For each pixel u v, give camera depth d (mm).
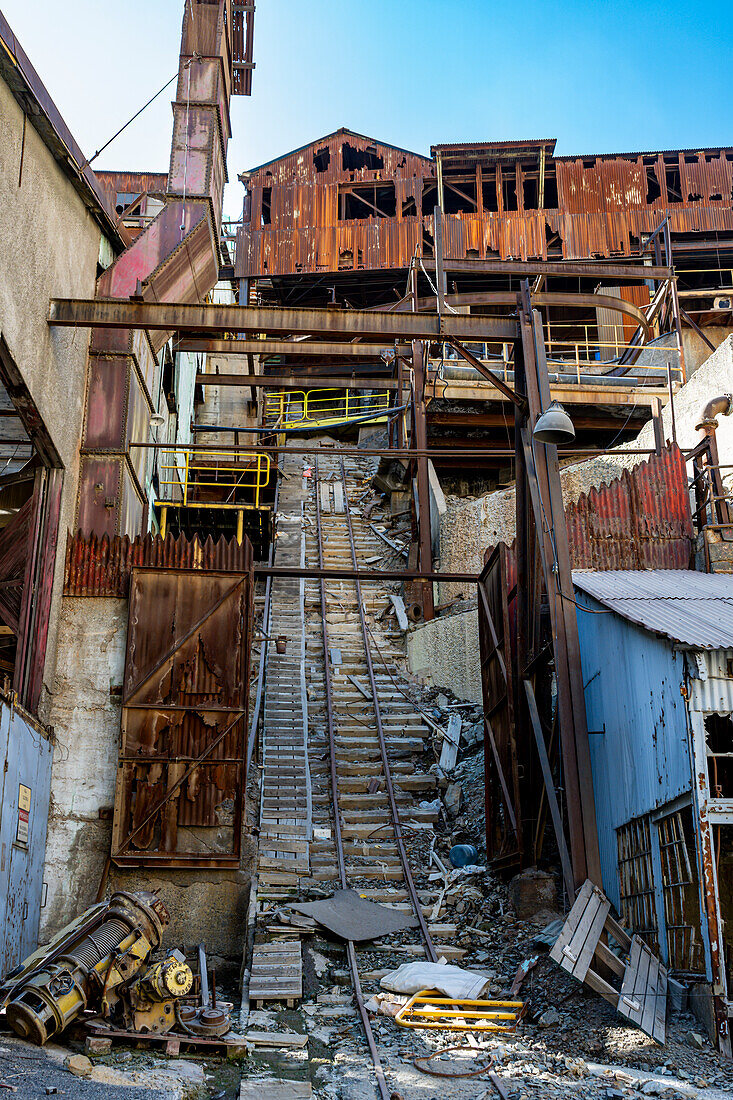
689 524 15781
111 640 13703
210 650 13602
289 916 12195
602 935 10672
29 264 11977
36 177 12234
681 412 21438
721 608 11984
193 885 12781
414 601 24156
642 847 11688
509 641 14781
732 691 10164
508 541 22375
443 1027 9828
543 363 13648
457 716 19125
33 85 11141
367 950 11789
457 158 39781
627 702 12242
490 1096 7992
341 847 14461
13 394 11961
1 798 10281
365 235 38312
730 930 11172
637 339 28906
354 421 26844
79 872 12703
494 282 38062
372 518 29562
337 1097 7926
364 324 13695
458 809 16312
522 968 10984
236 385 31375
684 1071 8695
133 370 15547
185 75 17500
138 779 12977
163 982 8781
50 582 13234
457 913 13109
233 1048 8727
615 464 22031
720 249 37344
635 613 11688
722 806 9805
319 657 21516
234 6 20062
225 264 40125
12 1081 6965
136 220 21391
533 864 13242
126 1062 8117
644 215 38094
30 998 8461
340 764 17156
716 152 39500
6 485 15383
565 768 11750
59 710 13328
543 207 39875
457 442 27000
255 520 23547
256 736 17750
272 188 39000
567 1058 8992
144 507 17906
